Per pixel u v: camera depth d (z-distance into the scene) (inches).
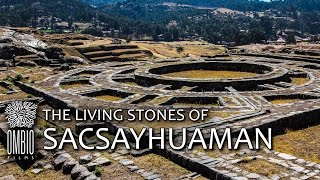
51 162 738.8
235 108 1013.8
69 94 1216.8
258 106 1032.8
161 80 1398.9
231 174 611.8
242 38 6181.1
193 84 1342.3
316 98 1147.3
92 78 1533.0
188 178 639.1
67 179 669.3
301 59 2111.2
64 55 2706.7
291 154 749.3
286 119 910.4
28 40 2792.8
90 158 713.6
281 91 1246.3
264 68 1710.1
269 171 630.5
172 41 7716.5
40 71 1786.4
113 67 1862.7
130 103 1094.4
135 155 741.3
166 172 664.4
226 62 1823.3
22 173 709.3
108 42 4559.5
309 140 839.1
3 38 2559.1
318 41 4997.5
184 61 1943.9
